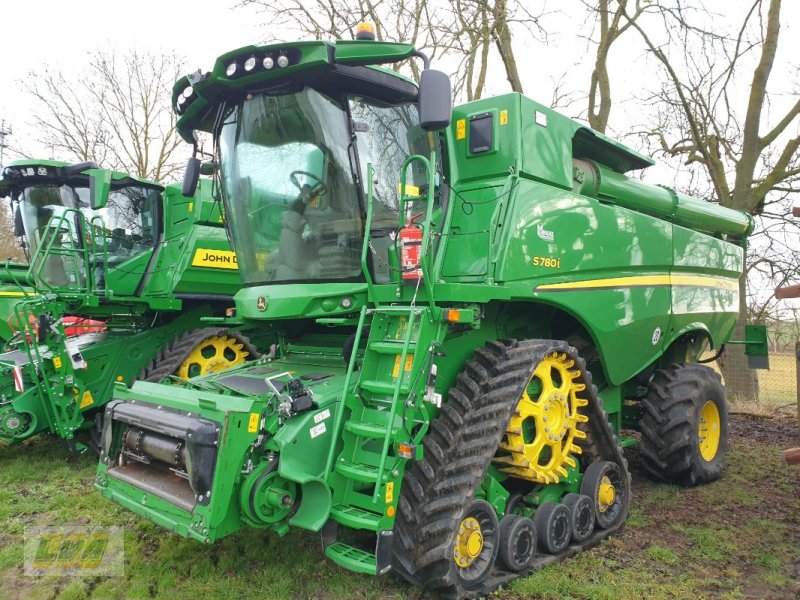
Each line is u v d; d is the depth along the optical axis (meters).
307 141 3.96
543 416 3.86
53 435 7.72
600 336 4.64
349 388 3.47
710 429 6.03
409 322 3.32
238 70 3.77
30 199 7.66
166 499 3.31
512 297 3.87
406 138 4.15
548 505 3.94
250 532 4.30
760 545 4.30
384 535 3.12
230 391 3.59
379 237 3.99
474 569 3.43
